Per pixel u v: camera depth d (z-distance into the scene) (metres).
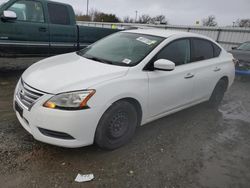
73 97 2.48
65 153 2.82
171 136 3.57
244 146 3.53
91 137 2.68
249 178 2.78
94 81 2.67
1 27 5.18
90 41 6.91
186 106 4.05
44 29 5.85
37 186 2.28
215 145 3.46
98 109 2.60
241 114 4.89
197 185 2.55
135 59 3.25
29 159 2.64
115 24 22.91
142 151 3.06
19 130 3.20
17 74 6.20
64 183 2.35
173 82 3.52
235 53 8.40
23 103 2.70
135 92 2.95
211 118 4.48
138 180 2.52
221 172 2.83
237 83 8.02
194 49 4.07
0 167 2.46
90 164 2.68
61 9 6.14
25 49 5.67
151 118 3.41
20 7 5.43
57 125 2.46
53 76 2.77
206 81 4.26
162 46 3.47
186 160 2.99
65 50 6.46
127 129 3.09
